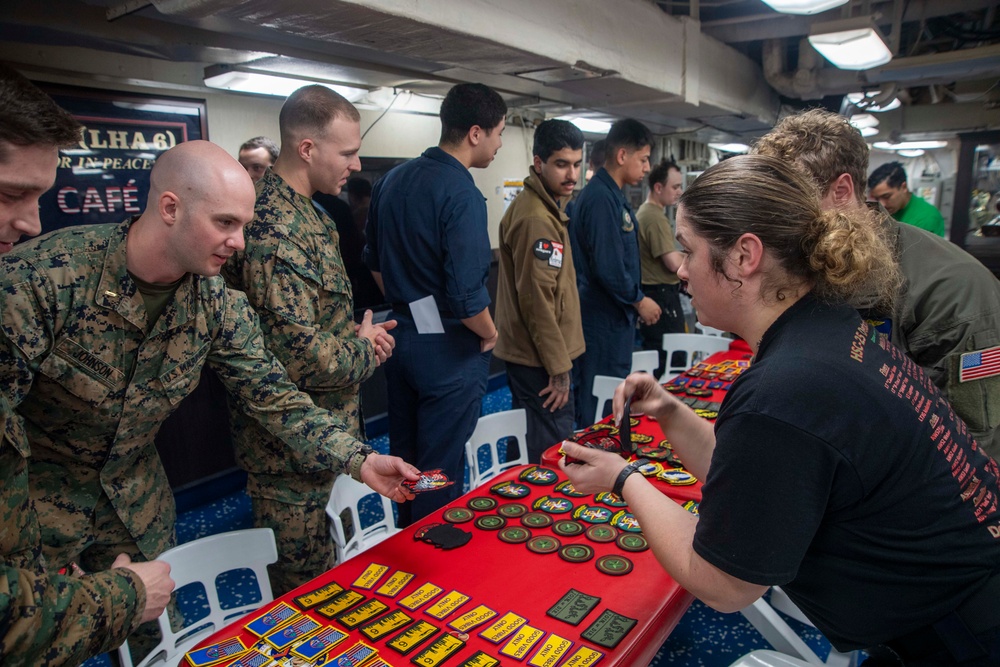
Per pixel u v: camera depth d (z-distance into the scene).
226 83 2.93
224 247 1.38
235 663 1.11
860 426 0.86
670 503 1.09
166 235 1.34
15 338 1.29
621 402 1.47
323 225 1.93
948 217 9.27
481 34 2.40
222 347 1.55
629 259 3.40
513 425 2.46
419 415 2.59
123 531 1.63
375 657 1.11
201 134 3.04
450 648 1.12
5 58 2.32
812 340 0.92
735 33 4.61
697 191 0.99
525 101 4.33
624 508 1.63
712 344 3.78
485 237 2.42
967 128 6.43
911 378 0.96
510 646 1.12
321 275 1.85
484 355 2.57
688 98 4.22
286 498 1.88
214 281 1.52
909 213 4.41
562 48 2.89
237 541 1.54
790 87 5.05
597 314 3.46
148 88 2.82
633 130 3.27
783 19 4.41
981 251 6.48
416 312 2.46
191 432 3.29
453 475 2.58
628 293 3.34
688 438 1.45
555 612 1.21
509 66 3.02
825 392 0.86
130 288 1.39
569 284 2.93
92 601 1.01
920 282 1.54
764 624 1.76
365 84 3.48
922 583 0.92
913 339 1.57
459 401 2.52
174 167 1.32
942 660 0.95
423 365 2.50
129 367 1.44
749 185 0.95
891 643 1.01
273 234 1.76
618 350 3.49
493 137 2.46
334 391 1.98
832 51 3.49
